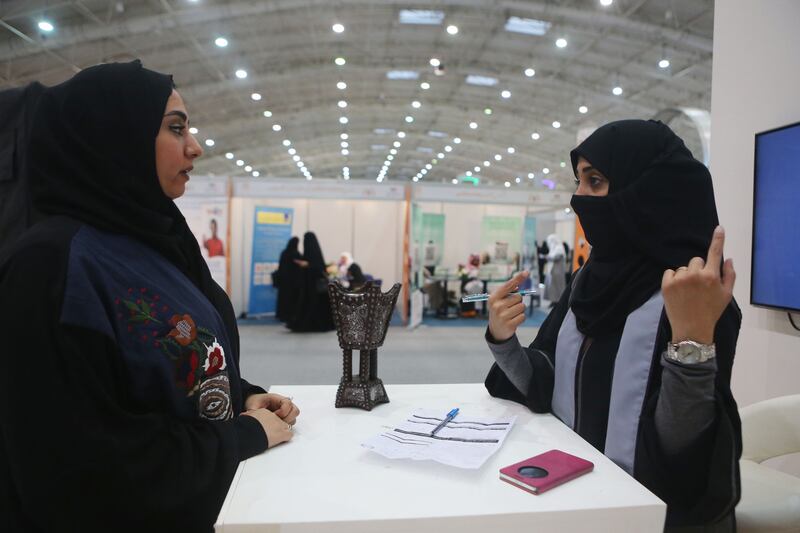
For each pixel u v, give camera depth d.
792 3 2.18
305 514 0.70
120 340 0.85
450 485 0.79
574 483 0.80
